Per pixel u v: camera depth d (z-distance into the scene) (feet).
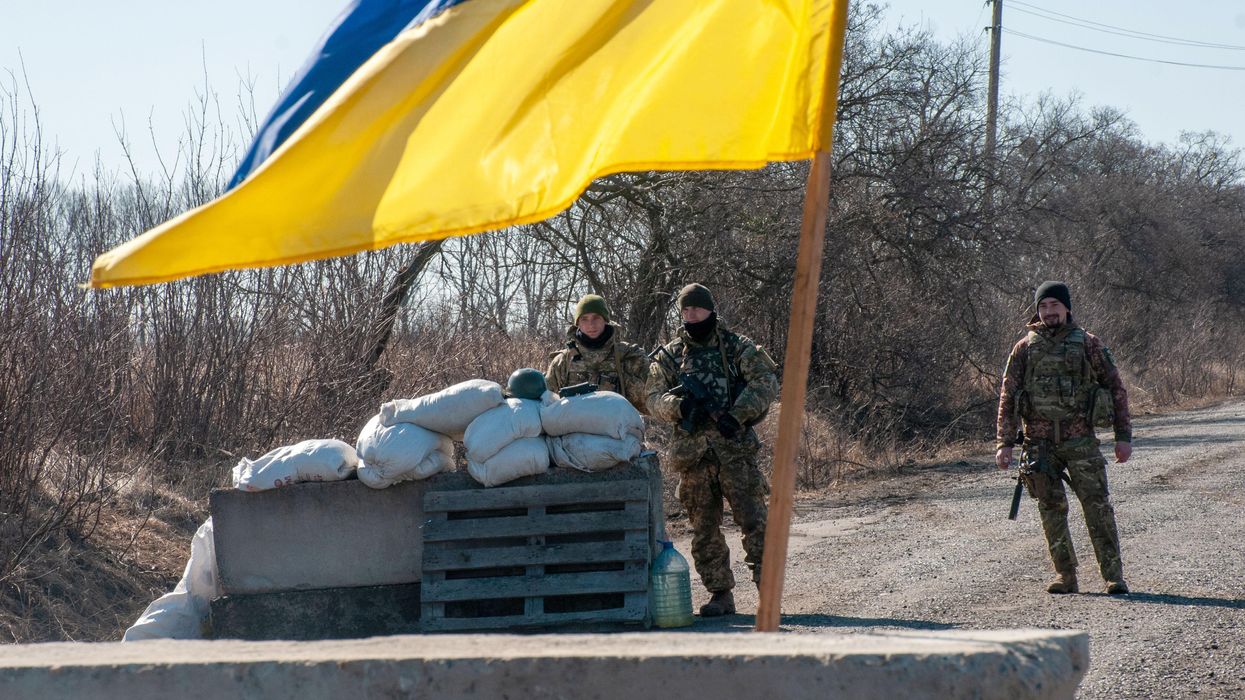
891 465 119.14
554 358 55.83
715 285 138.31
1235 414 177.58
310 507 49.44
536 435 49.44
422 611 48.14
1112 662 42.27
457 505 48.67
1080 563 64.23
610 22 29.27
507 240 132.57
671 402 51.85
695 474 53.11
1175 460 113.70
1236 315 333.83
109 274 25.98
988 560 65.72
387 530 49.37
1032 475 56.29
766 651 18.75
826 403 139.44
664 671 18.70
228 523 49.47
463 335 104.37
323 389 84.33
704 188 134.62
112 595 56.75
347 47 29.27
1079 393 55.72
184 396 79.36
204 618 50.49
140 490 69.15
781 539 26.94
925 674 18.12
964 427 145.28
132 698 19.17
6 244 66.08
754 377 52.34
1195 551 65.57
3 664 19.36
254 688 19.08
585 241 133.39
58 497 62.69
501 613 49.08
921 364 146.00
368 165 27.63
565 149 28.63
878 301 147.95
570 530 48.47
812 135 28.63
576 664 18.84
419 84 28.14
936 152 154.10
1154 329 267.59
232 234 26.66
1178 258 289.74
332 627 49.21
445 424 49.39
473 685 18.90
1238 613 49.65
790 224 139.85
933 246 152.25
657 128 29.12
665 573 49.16
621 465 49.21
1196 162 424.46
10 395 60.59
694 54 29.40
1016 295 164.35
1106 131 312.50
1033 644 19.04
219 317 83.41
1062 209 185.88
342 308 87.45
